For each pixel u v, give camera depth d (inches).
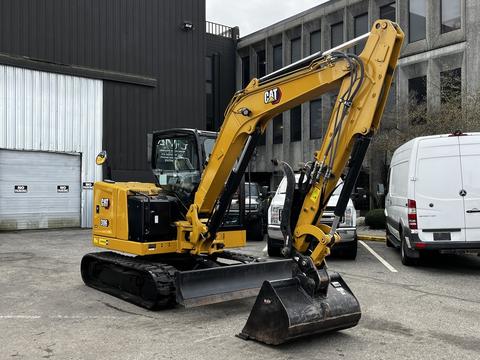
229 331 229.1
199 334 224.7
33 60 725.9
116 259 302.2
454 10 815.7
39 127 731.4
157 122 860.6
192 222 280.1
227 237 304.5
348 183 203.8
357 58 203.8
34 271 383.2
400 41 200.2
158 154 323.0
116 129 812.6
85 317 253.6
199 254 288.4
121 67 820.0
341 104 207.9
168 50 877.8
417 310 268.8
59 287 325.4
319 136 1067.3
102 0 800.9
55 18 750.5
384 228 700.0
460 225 380.5
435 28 834.8
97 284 320.5
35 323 242.5
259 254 484.4
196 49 914.7
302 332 201.9
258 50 1246.9
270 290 206.4
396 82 895.7
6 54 701.9
